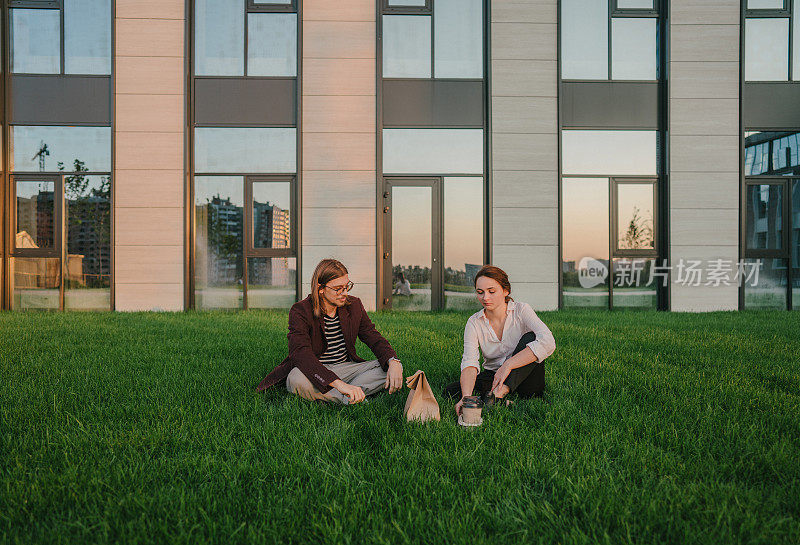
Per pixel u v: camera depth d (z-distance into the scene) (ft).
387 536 4.99
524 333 9.86
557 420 8.37
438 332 19.57
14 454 6.81
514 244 30.60
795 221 31.12
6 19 29.48
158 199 29.71
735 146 30.76
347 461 6.76
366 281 30.30
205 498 5.68
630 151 31.14
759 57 31.09
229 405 9.19
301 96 30.12
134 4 29.68
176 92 29.81
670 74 30.71
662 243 31.04
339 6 30.27
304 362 9.02
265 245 30.45
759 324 22.36
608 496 5.64
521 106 30.68
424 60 30.83
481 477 6.40
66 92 29.71
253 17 30.40
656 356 14.30
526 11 30.66
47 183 29.81
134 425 7.98
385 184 30.76
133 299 29.68
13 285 29.76
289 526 5.17
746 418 8.52
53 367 12.59
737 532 5.06
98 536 4.92
